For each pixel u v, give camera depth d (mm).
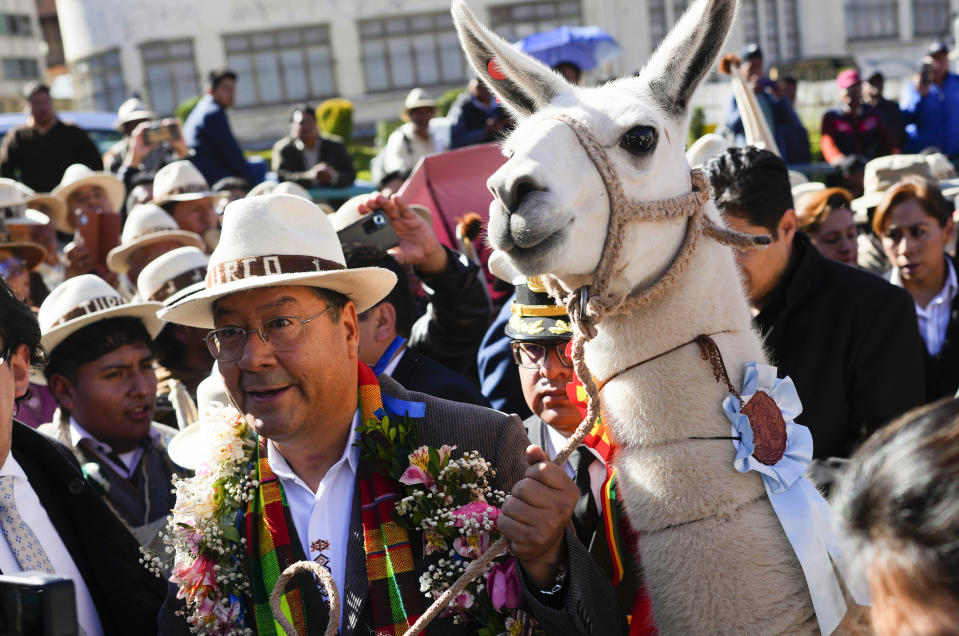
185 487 2604
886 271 6719
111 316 3887
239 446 2600
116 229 6793
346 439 2561
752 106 6180
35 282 6531
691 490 2312
